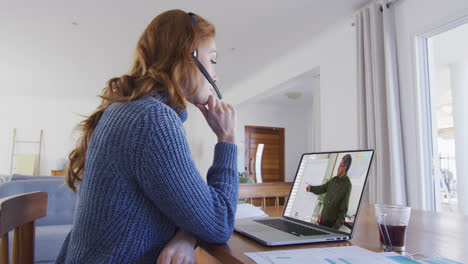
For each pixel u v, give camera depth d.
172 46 0.72
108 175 0.59
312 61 4.23
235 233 0.80
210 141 7.16
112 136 0.60
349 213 0.75
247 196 1.84
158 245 0.64
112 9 3.20
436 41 3.65
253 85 5.78
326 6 3.16
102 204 0.59
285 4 3.12
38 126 7.21
